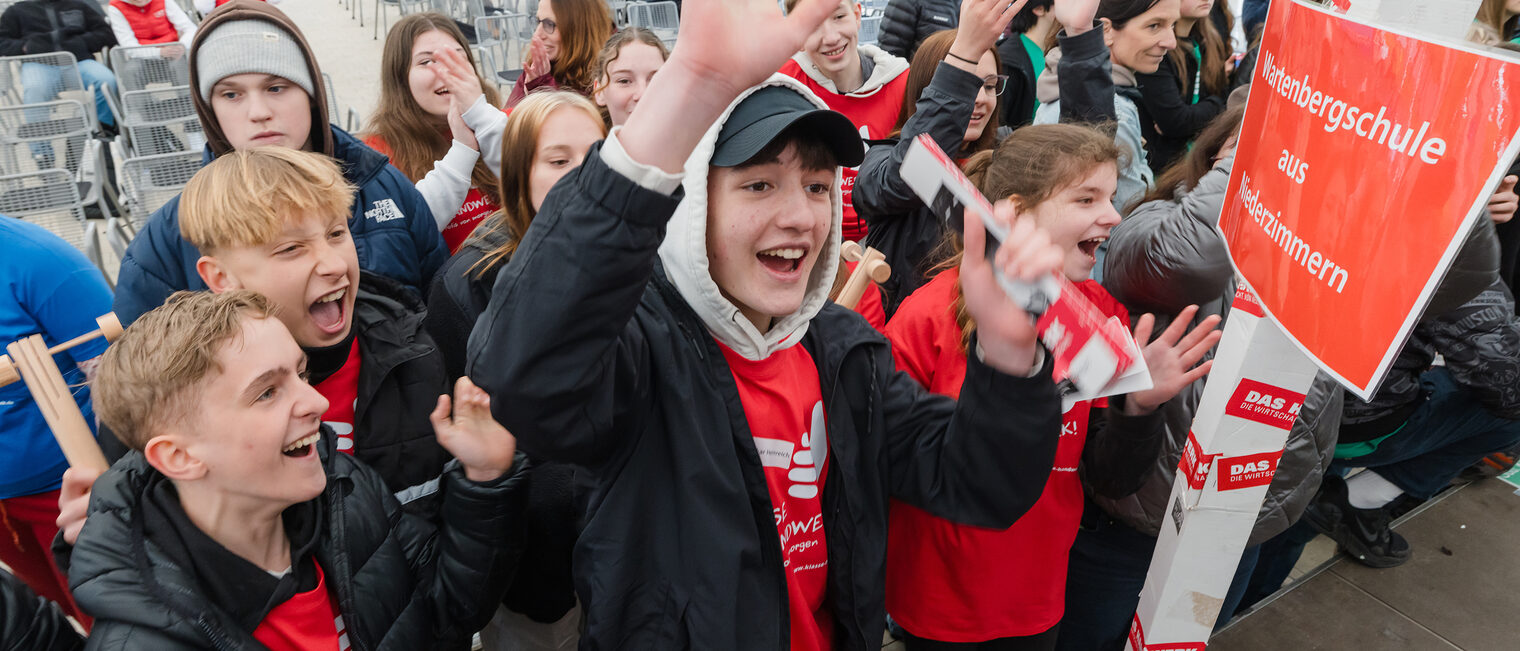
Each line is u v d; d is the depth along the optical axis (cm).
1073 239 181
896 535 188
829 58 350
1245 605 286
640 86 317
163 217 206
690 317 122
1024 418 125
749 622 121
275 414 132
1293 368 129
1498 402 246
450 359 193
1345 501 267
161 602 124
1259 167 122
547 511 172
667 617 120
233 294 138
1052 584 194
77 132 582
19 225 212
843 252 221
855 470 137
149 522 129
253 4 239
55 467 225
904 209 258
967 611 188
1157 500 196
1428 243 88
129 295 204
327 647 144
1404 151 90
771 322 131
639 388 117
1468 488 291
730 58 89
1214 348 189
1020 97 368
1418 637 225
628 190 93
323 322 180
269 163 172
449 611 156
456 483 151
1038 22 370
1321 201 104
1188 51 417
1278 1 119
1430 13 93
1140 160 334
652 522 121
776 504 130
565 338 97
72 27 663
